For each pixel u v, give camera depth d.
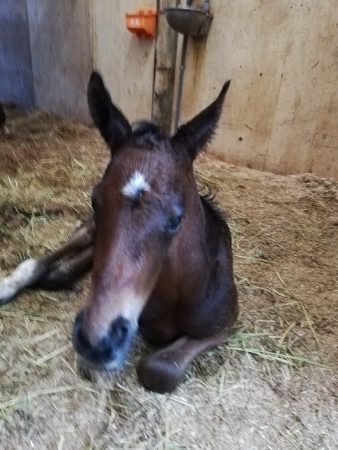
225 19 1.58
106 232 0.52
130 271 0.51
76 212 1.28
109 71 2.06
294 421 0.71
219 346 0.84
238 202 1.42
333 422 0.72
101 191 0.55
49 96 2.47
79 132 2.05
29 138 1.91
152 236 0.52
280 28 1.47
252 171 1.68
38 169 1.56
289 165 1.63
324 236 1.27
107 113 0.61
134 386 0.74
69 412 0.69
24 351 0.79
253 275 1.07
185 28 1.56
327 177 1.56
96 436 0.66
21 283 0.92
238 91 1.65
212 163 1.73
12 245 1.10
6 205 1.27
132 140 0.58
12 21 2.36
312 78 1.46
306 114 1.52
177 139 0.59
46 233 1.17
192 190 0.62
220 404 0.73
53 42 2.28
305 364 0.83
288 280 1.07
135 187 0.52
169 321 0.75
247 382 0.77
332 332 0.91
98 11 1.97
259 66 1.56
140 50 1.86
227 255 0.78
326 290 1.04
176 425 0.68
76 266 0.97
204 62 1.69
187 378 0.76
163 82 1.77
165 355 0.72
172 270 0.65
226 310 0.76
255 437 0.68
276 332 0.89
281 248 1.20
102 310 0.50
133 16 1.73
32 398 0.70
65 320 0.87
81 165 1.61
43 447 0.64
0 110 1.93
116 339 0.51
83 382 0.74
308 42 1.43
